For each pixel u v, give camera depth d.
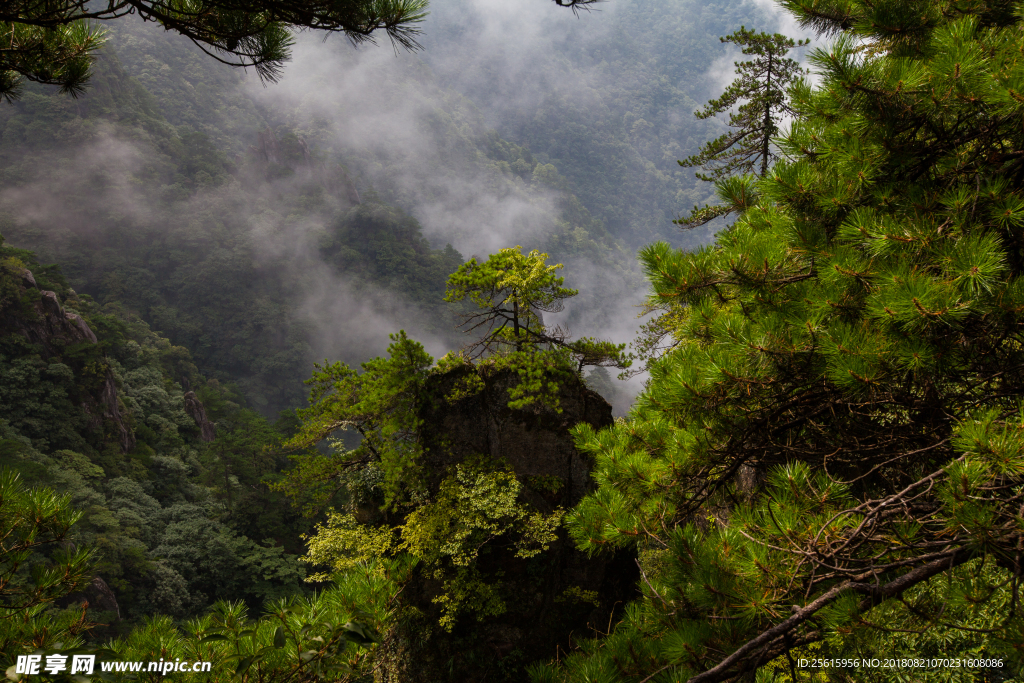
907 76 3.69
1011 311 3.30
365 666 3.43
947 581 3.09
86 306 71.44
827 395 4.40
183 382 84.88
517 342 10.88
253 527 45.78
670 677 3.31
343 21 4.00
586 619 10.07
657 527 4.08
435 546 9.55
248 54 4.28
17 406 47.19
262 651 3.16
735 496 5.02
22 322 51.03
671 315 13.95
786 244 4.41
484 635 9.73
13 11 3.60
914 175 4.20
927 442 4.16
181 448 59.34
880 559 3.34
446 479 10.26
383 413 10.48
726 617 3.20
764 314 4.44
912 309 3.26
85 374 52.84
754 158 16.30
